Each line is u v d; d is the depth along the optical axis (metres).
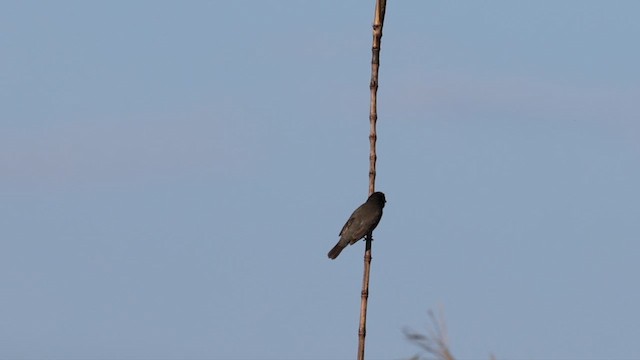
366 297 14.39
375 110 14.81
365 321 14.27
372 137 14.95
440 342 5.93
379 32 14.83
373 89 14.85
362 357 14.09
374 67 14.94
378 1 14.73
